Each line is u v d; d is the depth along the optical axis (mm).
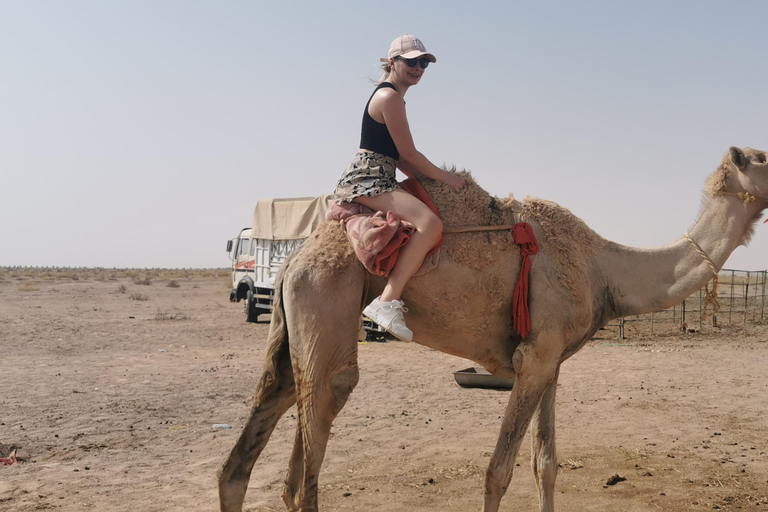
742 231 5148
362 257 4523
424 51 4871
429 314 4836
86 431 8625
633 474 6844
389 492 6250
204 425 9062
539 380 4805
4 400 10531
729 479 6656
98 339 19172
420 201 4707
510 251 4824
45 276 79188
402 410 10188
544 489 5098
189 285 62188
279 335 4844
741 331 22234
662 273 5207
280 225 22281
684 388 12195
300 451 4797
